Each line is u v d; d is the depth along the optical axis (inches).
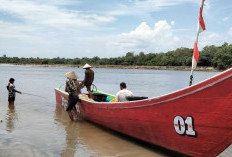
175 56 4256.9
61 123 340.5
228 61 3090.6
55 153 227.5
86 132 301.1
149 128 239.3
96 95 408.8
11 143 246.7
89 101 338.3
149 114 234.8
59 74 1834.4
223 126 185.2
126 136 290.5
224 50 3164.4
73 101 353.4
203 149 200.5
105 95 407.2
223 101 181.0
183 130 208.5
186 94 200.1
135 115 251.8
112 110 287.0
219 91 181.6
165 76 1739.7
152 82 1140.5
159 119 226.2
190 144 207.5
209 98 187.6
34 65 5792.3
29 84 953.5
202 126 195.9
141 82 1138.0
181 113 207.3
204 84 187.6
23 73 1950.1
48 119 359.3
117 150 242.7
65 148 242.1
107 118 300.7
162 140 230.8
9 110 410.0
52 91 716.0
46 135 280.8
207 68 3284.9
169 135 221.8
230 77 174.6
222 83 178.9
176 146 219.5
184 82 1147.9
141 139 255.3
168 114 217.6
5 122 329.7
